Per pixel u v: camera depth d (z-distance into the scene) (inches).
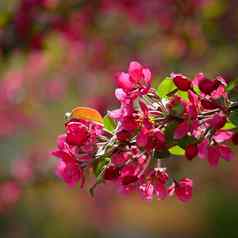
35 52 288.8
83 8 305.3
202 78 114.6
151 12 316.8
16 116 457.1
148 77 112.3
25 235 610.5
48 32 287.4
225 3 302.8
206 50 319.3
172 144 113.8
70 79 422.9
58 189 576.7
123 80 112.3
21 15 275.9
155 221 671.1
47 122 504.4
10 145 570.6
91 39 341.7
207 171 444.8
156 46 353.1
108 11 323.3
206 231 637.9
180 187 119.0
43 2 278.1
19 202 593.3
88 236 608.1
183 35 311.0
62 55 360.2
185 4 301.0
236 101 116.8
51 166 352.5
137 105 115.4
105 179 113.8
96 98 379.6
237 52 322.0
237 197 636.1
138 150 114.1
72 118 117.2
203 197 640.4
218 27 308.7
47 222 612.7
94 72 381.7
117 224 626.2
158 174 115.5
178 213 668.1
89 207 585.6
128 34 354.3
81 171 114.9
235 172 474.0
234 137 119.6
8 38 277.4
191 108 113.4
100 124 116.1
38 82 431.8
